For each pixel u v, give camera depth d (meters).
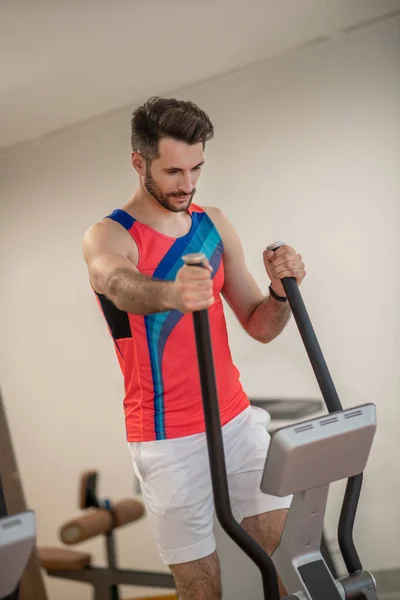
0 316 5.44
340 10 3.98
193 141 1.93
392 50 4.23
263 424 2.20
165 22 3.66
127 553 4.86
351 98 4.34
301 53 4.41
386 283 4.33
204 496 2.04
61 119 4.84
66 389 5.25
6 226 5.40
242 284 2.23
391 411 4.31
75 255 5.20
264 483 1.61
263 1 3.65
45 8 3.30
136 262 2.02
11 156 5.32
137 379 2.04
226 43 4.09
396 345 4.30
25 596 3.01
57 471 5.27
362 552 4.15
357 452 1.65
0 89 4.18
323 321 4.45
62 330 5.24
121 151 4.96
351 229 4.38
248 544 1.62
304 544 1.73
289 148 4.51
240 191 4.65
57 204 5.22
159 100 1.96
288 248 1.89
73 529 3.48
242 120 4.60
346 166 4.38
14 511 3.17
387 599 3.52
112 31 3.65
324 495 1.69
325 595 1.69
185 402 2.03
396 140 4.27
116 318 2.02
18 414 5.39
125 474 5.08
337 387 4.42
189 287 1.50
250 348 4.65
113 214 2.05
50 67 3.97
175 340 2.01
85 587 4.80
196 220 2.11
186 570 2.04
